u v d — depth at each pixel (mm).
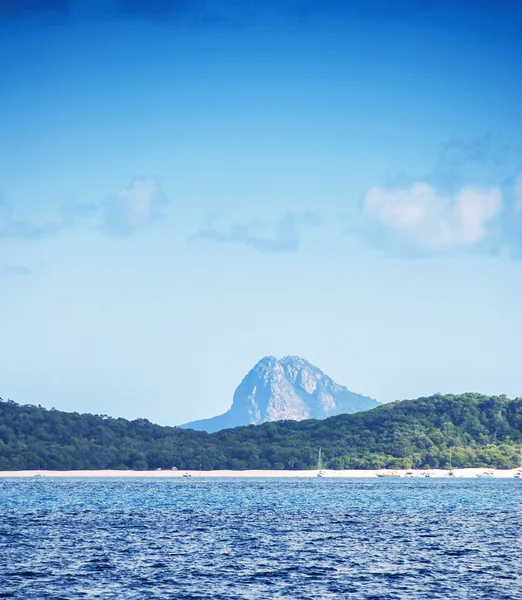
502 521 158625
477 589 85375
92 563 100000
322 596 81688
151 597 80875
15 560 102000
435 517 167250
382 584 87812
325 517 165500
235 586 86250
